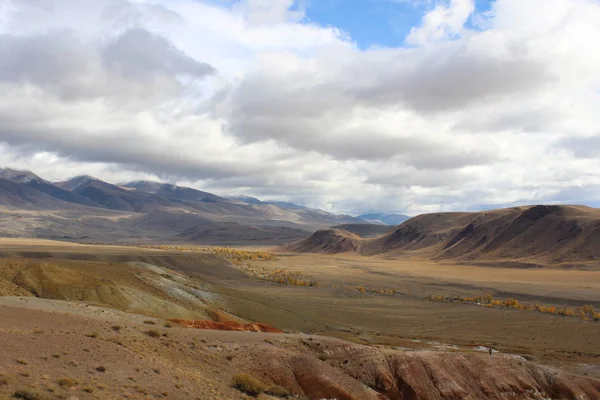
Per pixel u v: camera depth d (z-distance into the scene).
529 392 49.56
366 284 157.62
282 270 189.12
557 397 50.25
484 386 47.91
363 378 42.91
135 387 24.78
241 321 71.81
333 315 94.56
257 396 31.45
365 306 109.69
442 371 47.00
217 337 40.75
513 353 68.88
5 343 25.69
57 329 31.73
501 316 102.06
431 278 175.00
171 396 25.34
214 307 75.50
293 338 45.53
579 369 61.66
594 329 90.25
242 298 88.06
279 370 37.28
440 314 103.94
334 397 37.03
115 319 42.84
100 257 106.25
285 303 98.12
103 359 27.42
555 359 66.62
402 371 45.06
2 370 21.42
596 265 192.88
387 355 46.72
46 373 22.70
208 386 29.48
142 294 67.12
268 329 63.03
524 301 125.69
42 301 45.59
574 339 82.62
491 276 180.75
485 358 51.88
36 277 64.12
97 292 63.78
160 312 63.84
